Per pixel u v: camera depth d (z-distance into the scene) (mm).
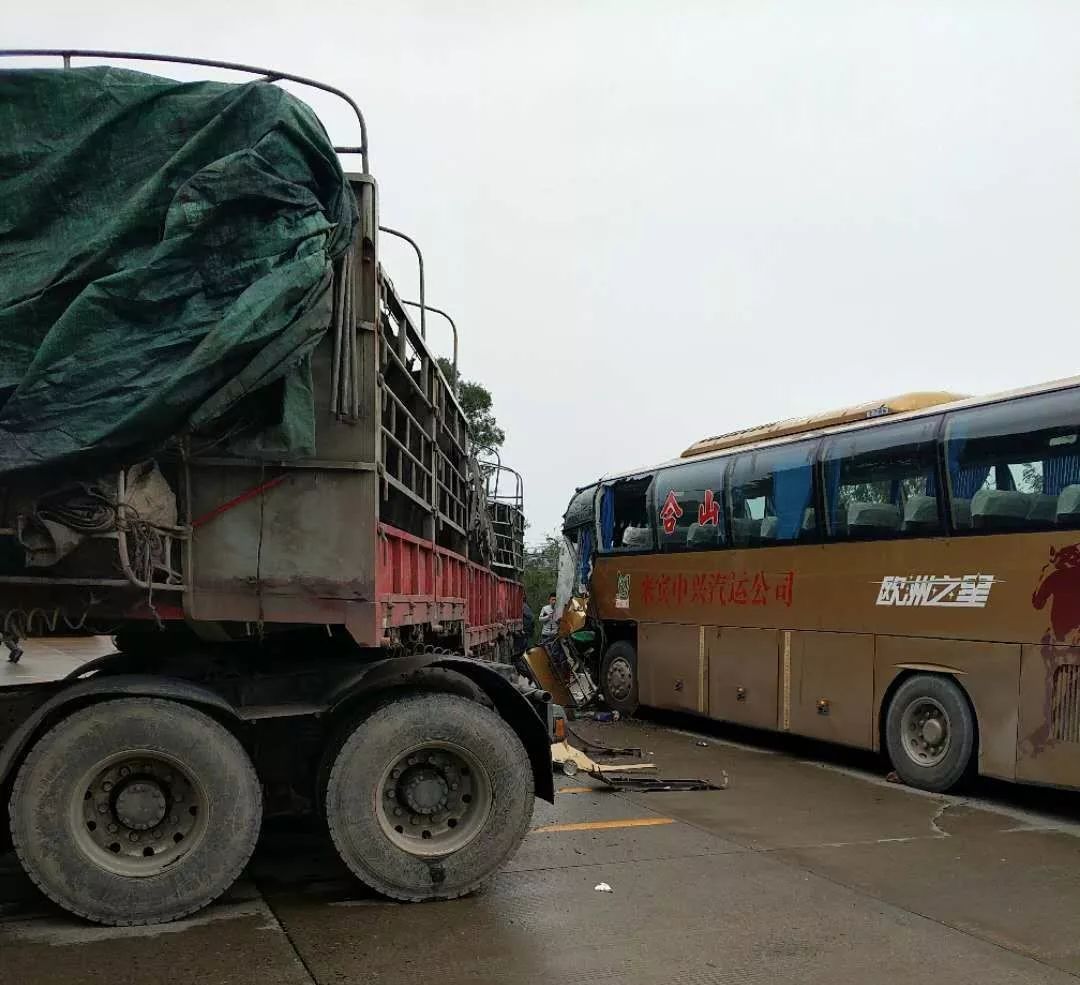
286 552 4594
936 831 6777
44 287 4172
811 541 9898
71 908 4344
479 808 4957
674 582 12227
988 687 7852
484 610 11875
